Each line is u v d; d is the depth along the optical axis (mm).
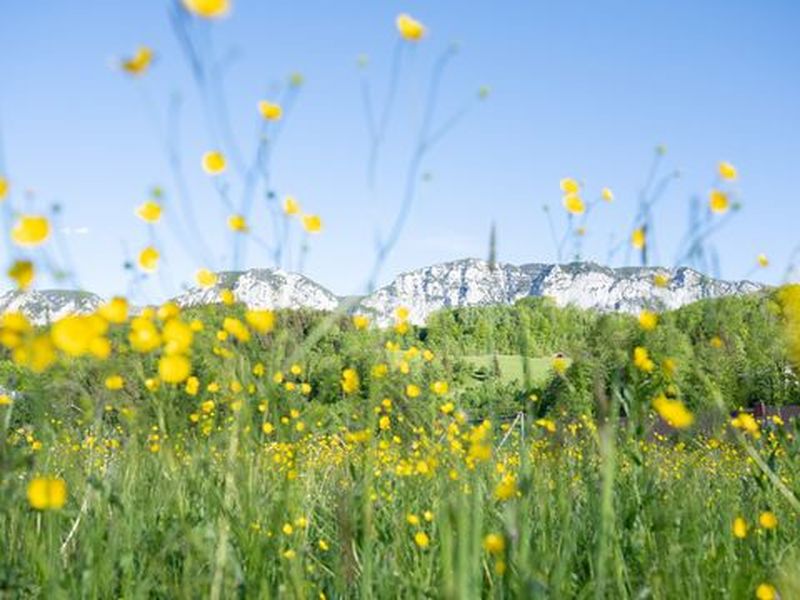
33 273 975
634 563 1155
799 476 1410
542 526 1131
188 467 1153
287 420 1348
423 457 1648
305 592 1152
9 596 1075
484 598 1068
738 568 1133
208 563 1134
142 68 891
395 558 1212
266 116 1019
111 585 1083
